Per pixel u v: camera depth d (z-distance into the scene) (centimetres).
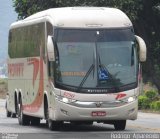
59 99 3181
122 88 3203
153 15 6575
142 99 5638
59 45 3219
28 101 3800
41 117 3519
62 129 3475
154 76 6688
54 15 3331
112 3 5825
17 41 4125
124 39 3269
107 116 3183
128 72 3234
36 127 3681
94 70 3209
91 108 3172
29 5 6253
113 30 3275
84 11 3334
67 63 3209
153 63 6694
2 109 6175
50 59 3178
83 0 5825
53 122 3328
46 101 3425
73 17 3278
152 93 5759
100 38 3250
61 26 3247
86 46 3234
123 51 3253
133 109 3212
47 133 3162
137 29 6556
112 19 3297
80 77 3195
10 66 4378
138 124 3900
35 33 3641
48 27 3362
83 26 3262
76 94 3177
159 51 6744
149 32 6662
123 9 5888
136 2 5978
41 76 3491
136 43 3294
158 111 5359
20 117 3984
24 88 3909
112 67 3225
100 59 3225
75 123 3731
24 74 3906
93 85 3191
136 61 3259
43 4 6103
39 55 3538
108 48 3244
